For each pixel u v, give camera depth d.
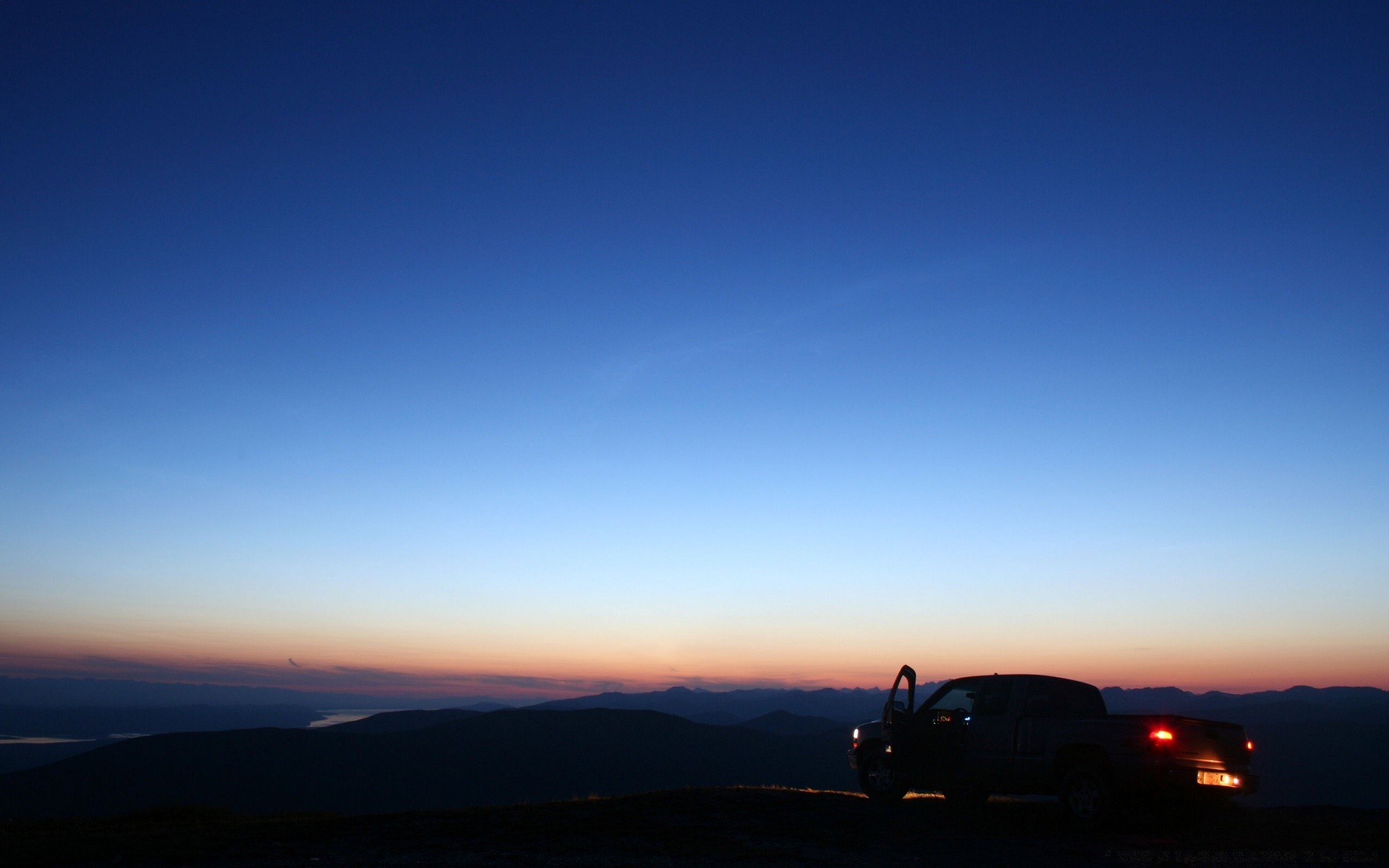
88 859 11.73
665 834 12.14
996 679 14.43
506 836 12.26
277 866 10.84
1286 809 14.34
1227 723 12.53
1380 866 10.16
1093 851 11.04
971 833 12.30
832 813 13.61
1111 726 12.45
